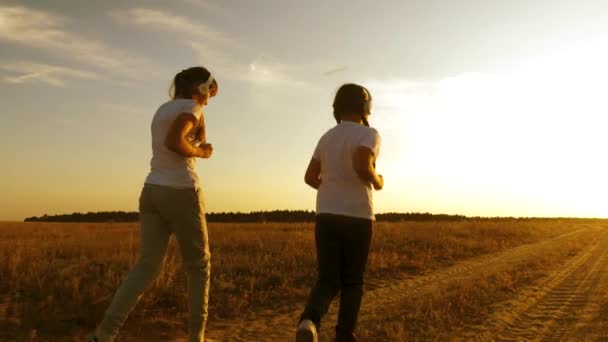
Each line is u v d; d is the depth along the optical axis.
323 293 3.51
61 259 10.54
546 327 6.18
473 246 19.75
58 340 4.98
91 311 5.82
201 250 3.91
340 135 3.70
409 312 6.82
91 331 5.34
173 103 3.82
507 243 23.41
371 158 3.59
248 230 28.03
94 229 32.38
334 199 3.62
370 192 3.71
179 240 3.86
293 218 82.25
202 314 3.90
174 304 6.62
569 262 14.81
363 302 7.91
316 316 3.38
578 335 5.78
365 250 3.64
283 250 13.81
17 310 5.73
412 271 12.04
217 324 6.09
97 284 7.07
